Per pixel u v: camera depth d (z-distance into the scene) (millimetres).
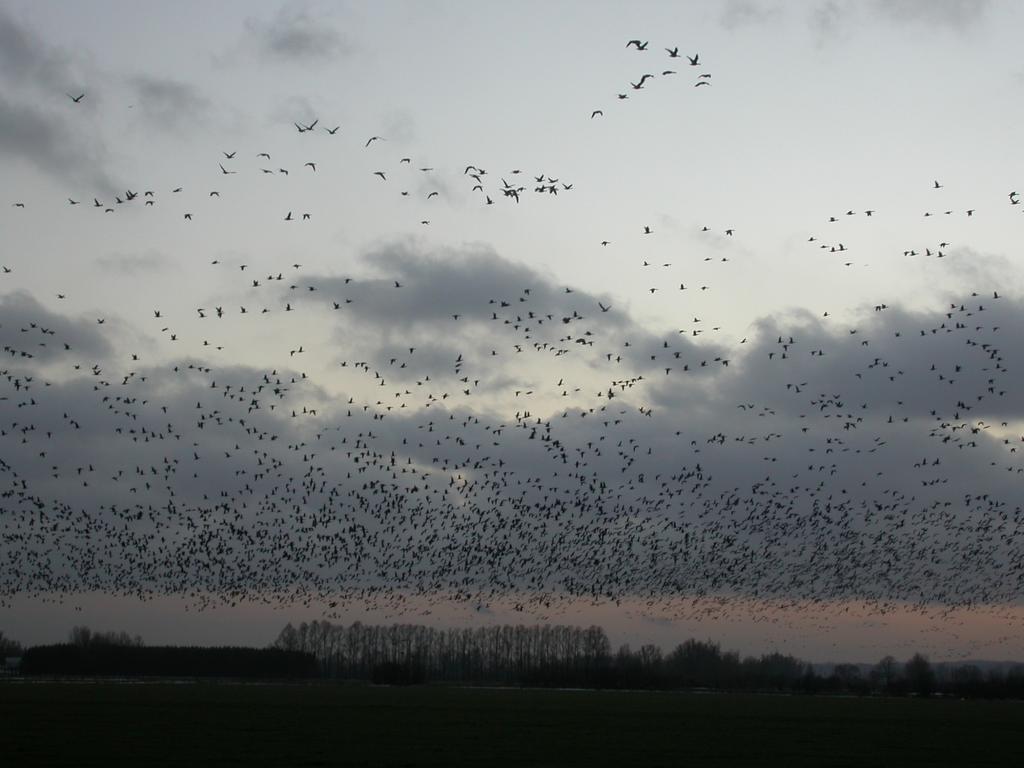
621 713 90750
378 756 51219
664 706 104812
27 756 48969
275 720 73250
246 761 48062
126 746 53781
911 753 58188
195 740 57469
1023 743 65625
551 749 56469
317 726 68625
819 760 53750
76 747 53031
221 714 78250
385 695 115750
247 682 154875
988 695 150875
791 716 91188
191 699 98625
